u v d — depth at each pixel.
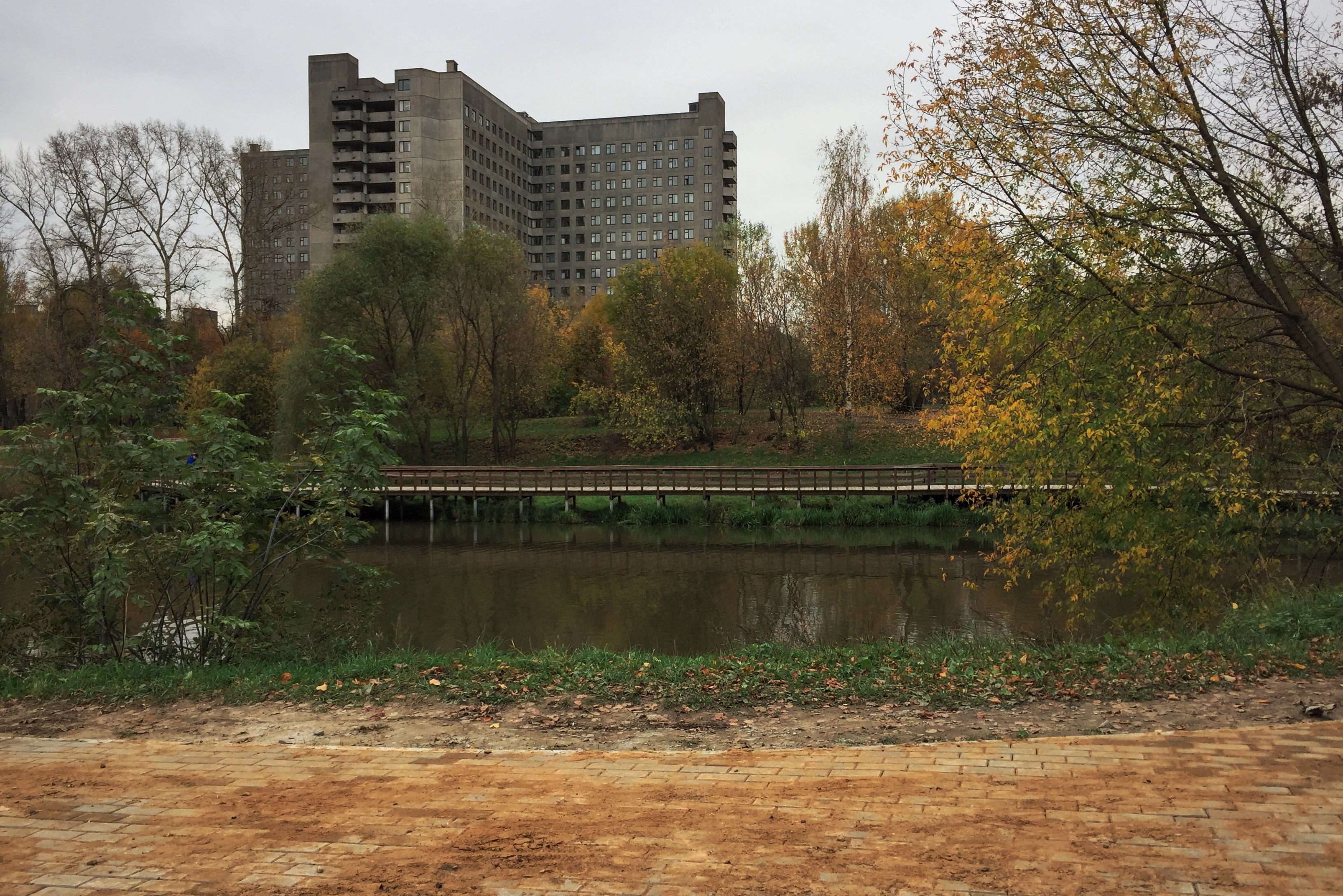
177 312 47.81
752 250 45.47
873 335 40.16
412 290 40.06
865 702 6.80
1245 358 10.98
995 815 4.20
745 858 3.76
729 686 7.32
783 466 41.00
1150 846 3.76
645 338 46.56
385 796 4.76
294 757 5.62
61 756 5.68
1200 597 11.75
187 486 9.65
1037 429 10.63
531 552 27.95
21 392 47.44
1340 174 9.95
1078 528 11.34
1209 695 6.58
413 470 35.81
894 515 32.16
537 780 5.03
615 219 111.00
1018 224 10.49
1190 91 9.88
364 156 91.69
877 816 4.25
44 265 44.59
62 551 9.27
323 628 10.28
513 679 7.66
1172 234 10.30
